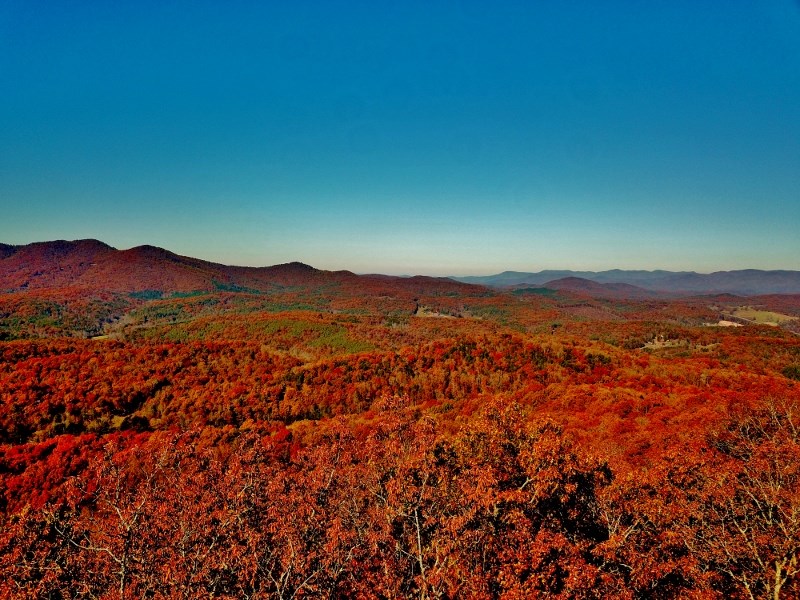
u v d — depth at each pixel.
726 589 17.62
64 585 16.06
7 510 41.41
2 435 64.19
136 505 20.20
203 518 19.72
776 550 16.97
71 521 18.95
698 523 20.41
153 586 15.52
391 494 19.28
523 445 19.53
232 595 15.40
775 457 21.73
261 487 24.50
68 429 70.12
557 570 14.48
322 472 26.38
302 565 16.00
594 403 59.69
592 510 19.41
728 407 41.81
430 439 22.31
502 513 16.72
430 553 17.25
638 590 15.98
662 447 34.00
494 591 14.21
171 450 29.89
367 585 16.22
